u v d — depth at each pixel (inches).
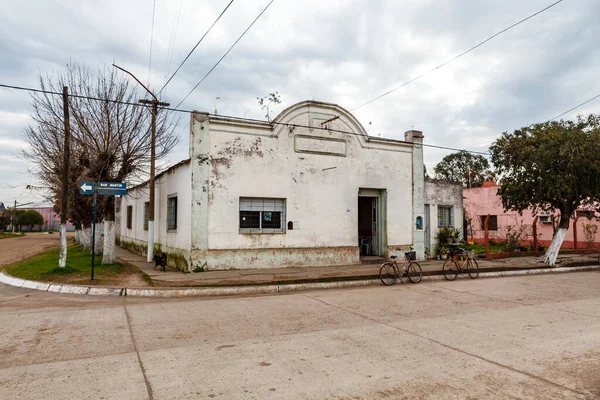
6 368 206.4
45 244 1375.5
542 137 711.7
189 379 192.5
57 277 496.1
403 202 708.7
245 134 573.9
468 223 1228.5
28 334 269.9
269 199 594.6
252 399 171.6
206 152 547.5
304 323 304.8
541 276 624.1
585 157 656.4
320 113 633.6
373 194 694.5
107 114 588.7
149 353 230.8
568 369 210.4
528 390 183.5
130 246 989.2
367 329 287.6
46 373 199.5
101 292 434.0
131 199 992.2
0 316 324.5
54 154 669.9
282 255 592.4
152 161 655.8
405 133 737.6
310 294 439.5
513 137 772.6
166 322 305.1
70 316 324.5
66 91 520.4
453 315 335.6
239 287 450.6
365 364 215.2
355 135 663.8
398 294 438.6
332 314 336.5
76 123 599.2
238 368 207.8
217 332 277.3
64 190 528.7
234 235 562.6
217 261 550.9
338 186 644.1
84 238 872.3
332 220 635.5
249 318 320.2
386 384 188.7
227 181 559.8
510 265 701.9
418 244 719.7
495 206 1253.1
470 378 197.0
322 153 631.8
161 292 430.6
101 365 210.8
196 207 540.1
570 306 378.0
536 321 315.9
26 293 439.5
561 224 741.3
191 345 246.8
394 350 239.6
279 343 252.1
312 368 208.5
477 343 254.8
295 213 605.9
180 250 583.2
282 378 194.9
